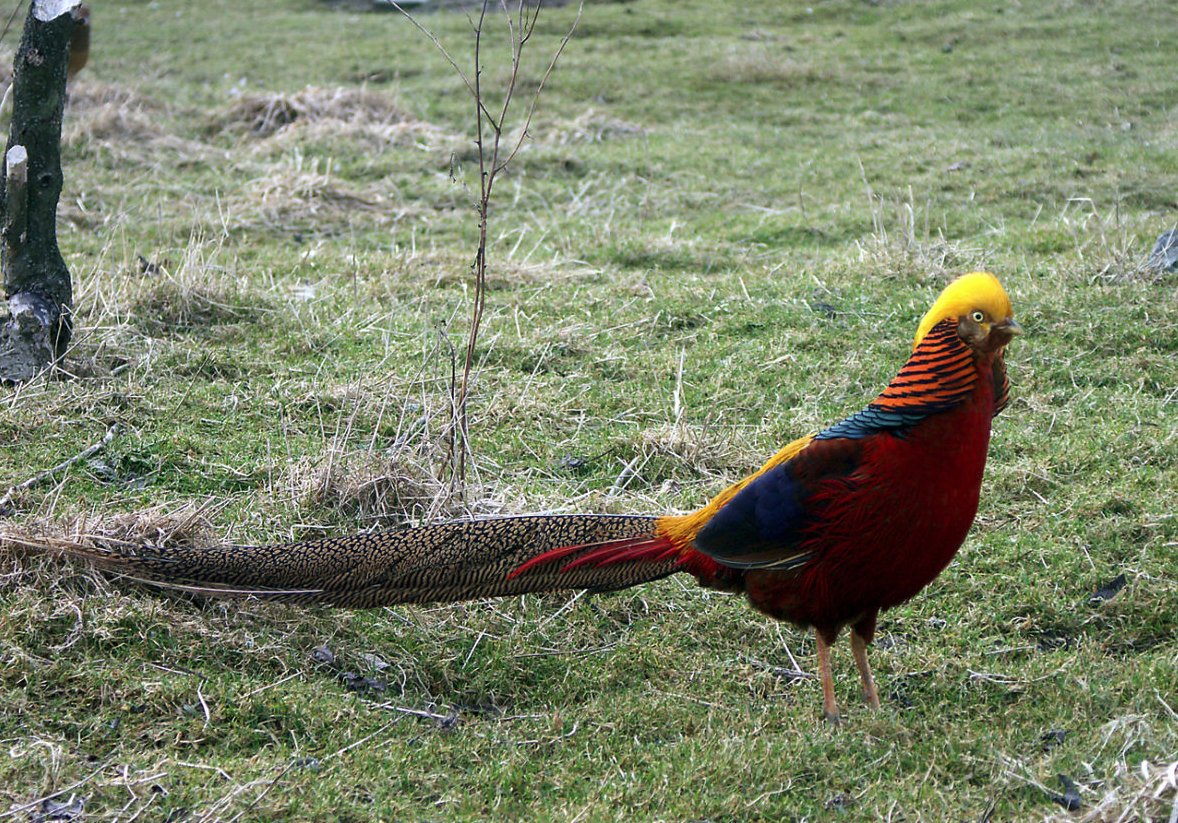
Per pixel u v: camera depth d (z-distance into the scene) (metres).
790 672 3.43
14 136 4.78
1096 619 3.62
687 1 16.91
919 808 2.72
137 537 3.61
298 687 3.17
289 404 5.02
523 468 4.59
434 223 8.42
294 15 17.33
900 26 15.23
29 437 4.49
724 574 3.16
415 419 4.84
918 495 2.79
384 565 3.16
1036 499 4.34
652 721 3.17
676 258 7.39
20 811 2.56
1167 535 4.01
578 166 9.93
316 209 8.47
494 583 3.18
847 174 9.68
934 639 3.54
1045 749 2.97
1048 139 10.40
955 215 8.41
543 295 6.59
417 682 3.34
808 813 2.71
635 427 4.91
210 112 11.30
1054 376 5.40
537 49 14.36
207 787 2.71
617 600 3.75
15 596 3.31
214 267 6.41
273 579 3.17
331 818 2.65
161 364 5.33
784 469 2.94
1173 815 2.50
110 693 3.04
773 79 13.05
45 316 4.93
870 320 6.06
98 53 14.65
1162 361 5.45
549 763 2.95
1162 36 13.95
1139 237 7.29
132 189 9.00
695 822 2.68
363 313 6.20
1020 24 14.79
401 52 14.48
